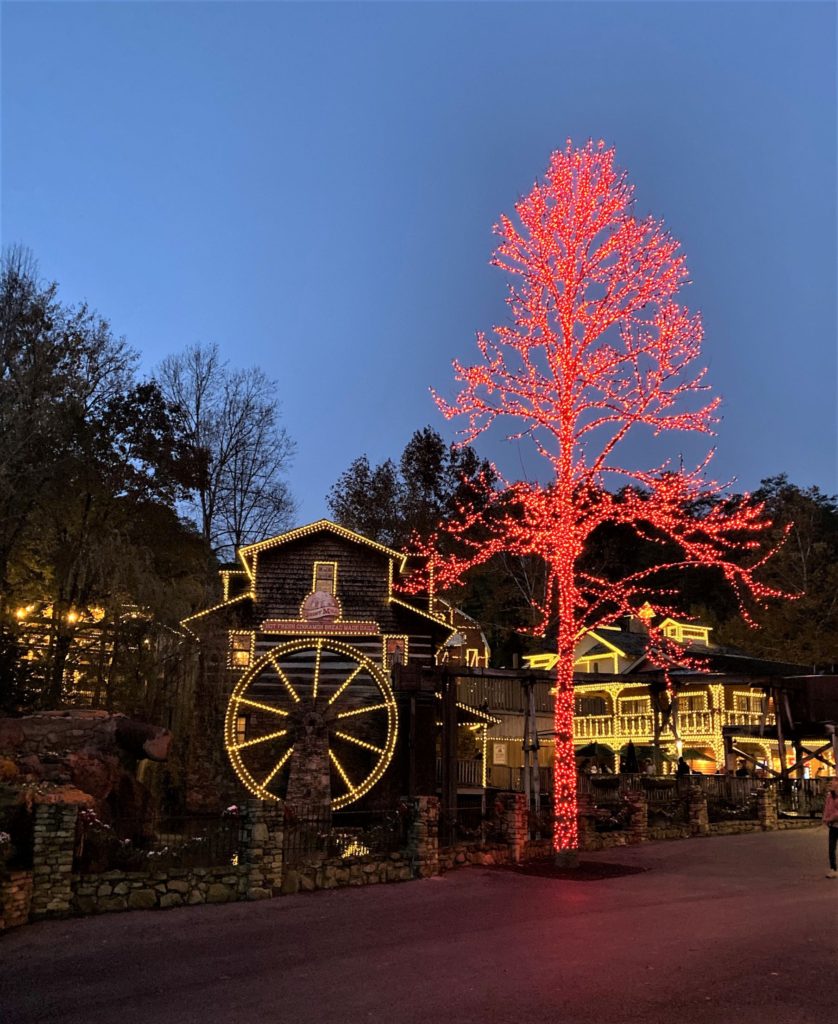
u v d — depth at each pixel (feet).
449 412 58.75
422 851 48.78
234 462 136.15
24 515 77.66
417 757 86.33
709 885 46.09
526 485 70.08
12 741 53.67
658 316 55.47
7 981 27.43
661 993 25.14
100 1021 23.53
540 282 56.13
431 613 106.22
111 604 79.71
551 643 155.02
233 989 26.45
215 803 87.66
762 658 147.43
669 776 84.48
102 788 52.80
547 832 61.16
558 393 56.65
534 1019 23.03
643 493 145.18
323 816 77.71
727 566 67.46
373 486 163.63
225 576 104.78
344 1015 23.68
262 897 41.22
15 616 78.48
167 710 82.89
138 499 97.55
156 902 39.01
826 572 158.30
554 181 55.77
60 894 36.70
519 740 123.44
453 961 29.53
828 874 48.42
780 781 87.76
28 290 84.74
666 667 96.27
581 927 34.96
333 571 104.17
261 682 95.30
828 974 27.02
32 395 80.12
